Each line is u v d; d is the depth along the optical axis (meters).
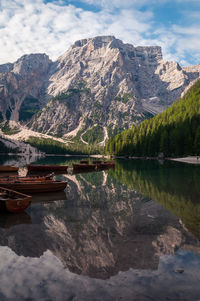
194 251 8.21
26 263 7.24
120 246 8.71
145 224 11.66
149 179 33.16
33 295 5.51
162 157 124.94
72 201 18.16
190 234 10.11
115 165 70.62
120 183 29.42
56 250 8.34
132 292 5.61
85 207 15.98
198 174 40.22
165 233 10.24
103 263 7.24
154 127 142.88
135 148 145.75
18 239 9.49
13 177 27.19
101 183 29.81
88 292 5.60
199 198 18.89
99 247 8.58
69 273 6.59
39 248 8.52
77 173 46.91
